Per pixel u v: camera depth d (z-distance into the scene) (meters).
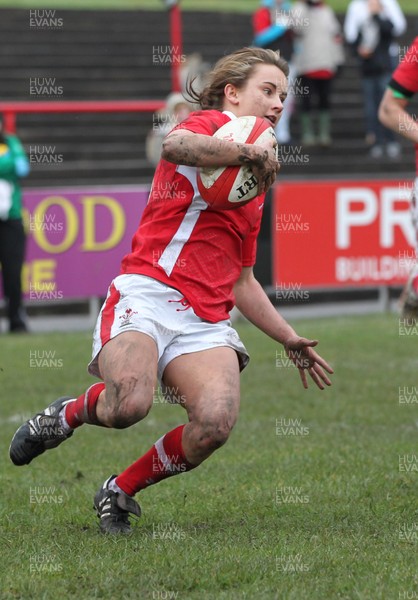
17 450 16.31
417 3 89.25
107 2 84.69
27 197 43.28
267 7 57.97
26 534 15.80
